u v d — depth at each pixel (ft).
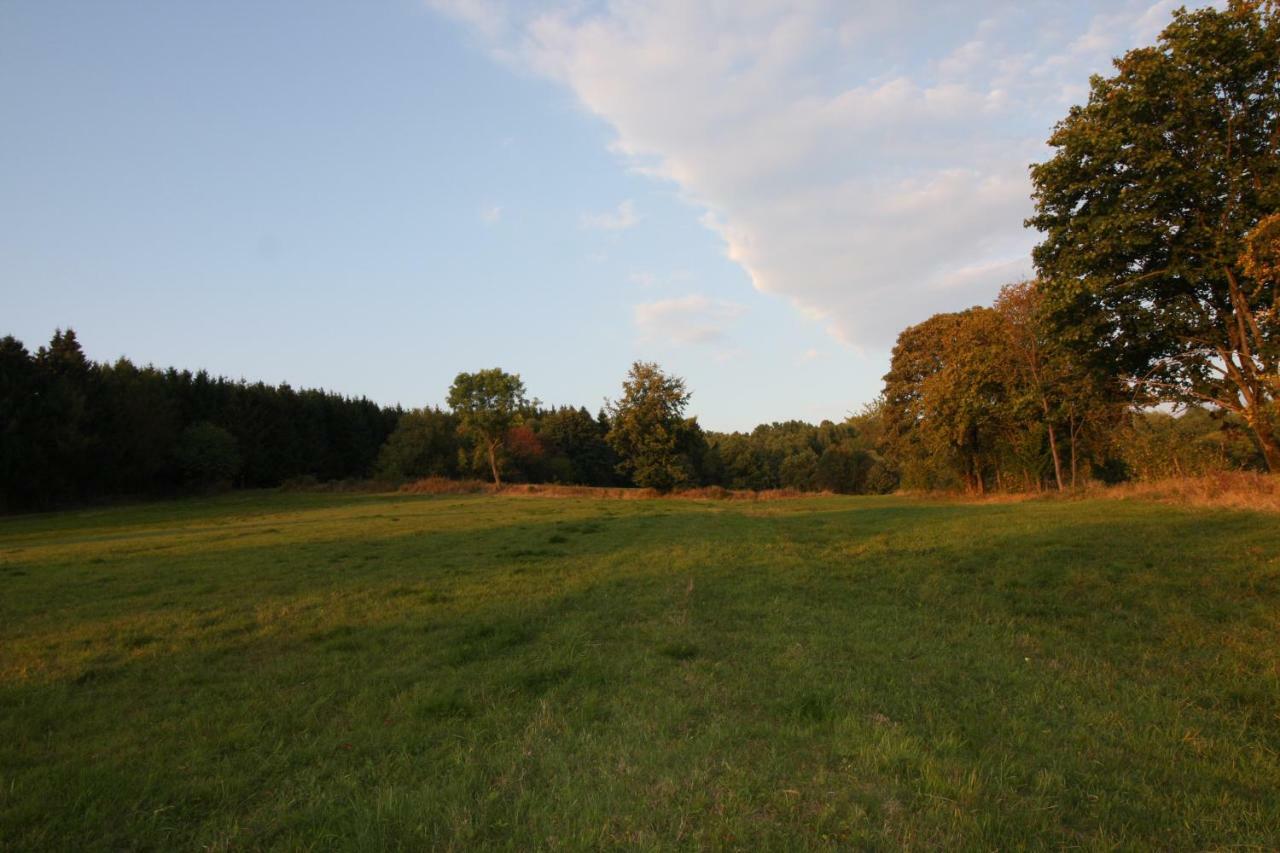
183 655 27.43
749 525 74.54
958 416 122.93
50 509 168.25
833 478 293.84
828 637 26.89
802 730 17.28
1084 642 25.85
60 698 22.27
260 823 13.87
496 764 15.96
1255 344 66.64
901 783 14.42
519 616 32.07
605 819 13.12
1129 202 66.23
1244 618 27.96
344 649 27.84
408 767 16.07
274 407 257.34
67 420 168.35
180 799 14.96
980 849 11.92
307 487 209.56
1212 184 63.26
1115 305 72.64
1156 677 21.70
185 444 210.18
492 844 12.57
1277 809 13.35
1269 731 17.47
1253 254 54.19
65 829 13.99
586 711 19.26
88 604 39.17
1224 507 59.41
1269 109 62.80
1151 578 35.32
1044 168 71.46
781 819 13.09
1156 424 89.56
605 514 97.71
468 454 265.54
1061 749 16.24
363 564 52.06
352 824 13.46
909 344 163.02
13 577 51.08
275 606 36.81
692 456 312.91
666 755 16.01
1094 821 13.19
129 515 139.33
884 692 20.30
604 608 33.63
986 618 29.81
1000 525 60.75
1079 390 103.50
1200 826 12.89
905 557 46.80
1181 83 62.69
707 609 32.78
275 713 20.21
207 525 107.04
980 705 19.27
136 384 199.72
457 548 60.29
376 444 307.17
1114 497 82.94
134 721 20.18
